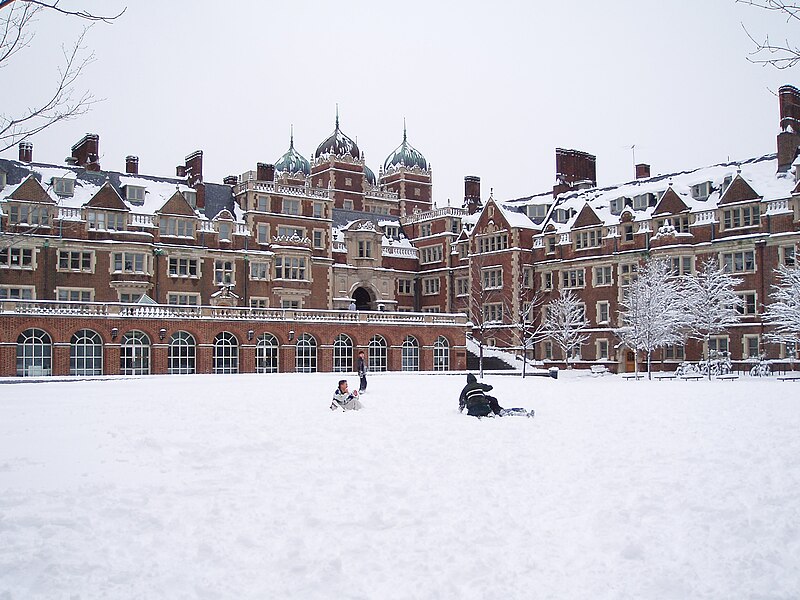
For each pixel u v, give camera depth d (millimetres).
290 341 64375
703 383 42281
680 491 13055
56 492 12844
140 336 58719
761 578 9406
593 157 84188
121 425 20250
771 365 58062
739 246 62000
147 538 10789
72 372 56031
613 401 27875
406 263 87188
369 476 14430
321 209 78062
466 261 82812
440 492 13250
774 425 19578
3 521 11188
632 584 9328
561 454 16438
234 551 10391
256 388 35750
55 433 18906
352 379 46688
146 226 67312
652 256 66938
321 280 77438
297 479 14180
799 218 58844
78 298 64375
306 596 9047
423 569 9828
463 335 72438
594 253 72250
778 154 63250
